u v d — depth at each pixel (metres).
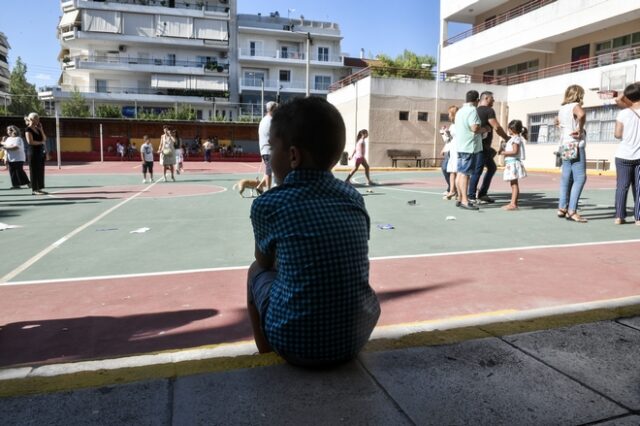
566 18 25.56
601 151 22.86
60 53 63.50
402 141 27.14
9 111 58.62
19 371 2.23
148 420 1.74
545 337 2.50
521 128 8.72
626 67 21.42
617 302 3.21
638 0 21.89
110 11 55.53
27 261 5.28
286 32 61.25
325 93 63.59
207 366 2.18
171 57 58.50
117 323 3.45
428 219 7.91
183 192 12.66
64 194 12.08
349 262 1.98
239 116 55.03
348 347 2.04
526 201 10.28
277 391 1.94
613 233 6.63
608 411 1.83
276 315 2.02
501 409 1.83
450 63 34.91
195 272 4.79
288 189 2.00
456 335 2.53
